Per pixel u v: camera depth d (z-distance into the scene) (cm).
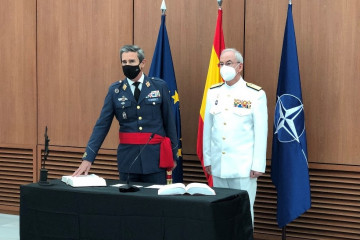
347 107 431
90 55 538
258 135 374
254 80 468
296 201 416
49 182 332
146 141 377
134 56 370
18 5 571
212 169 389
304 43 445
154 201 286
